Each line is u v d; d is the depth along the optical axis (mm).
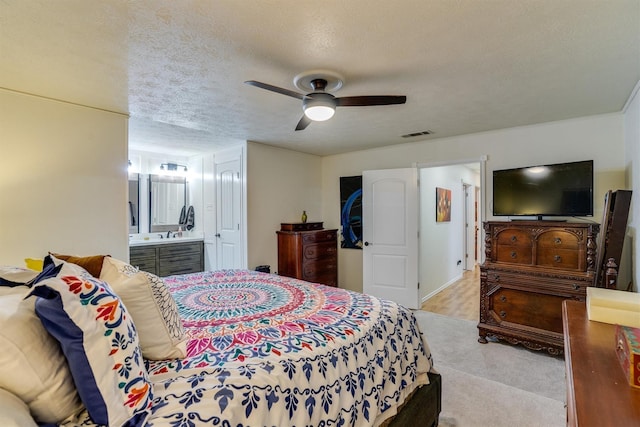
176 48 1844
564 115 3133
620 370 890
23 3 1416
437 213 5352
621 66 2080
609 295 1349
